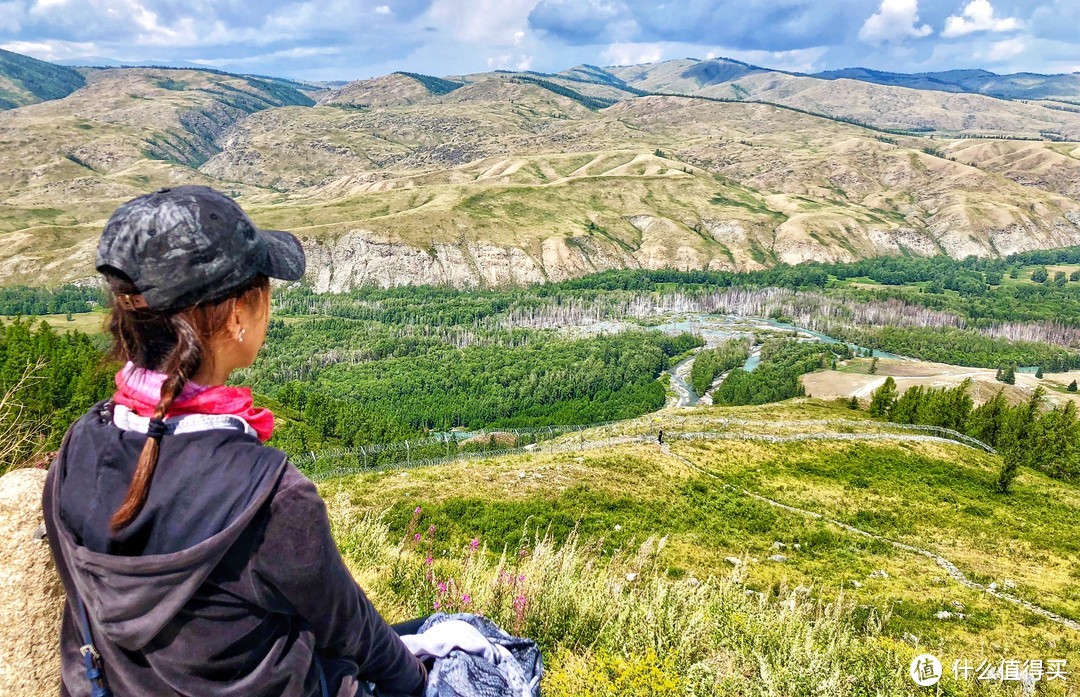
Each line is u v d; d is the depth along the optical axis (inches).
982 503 1865.2
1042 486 2137.1
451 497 1310.3
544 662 199.8
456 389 7372.1
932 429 2965.1
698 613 231.0
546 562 236.8
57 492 60.4
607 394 7268.7
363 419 4163.4
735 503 1642.5
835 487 1939.0
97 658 61.2
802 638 245.6
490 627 106.9
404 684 78.8
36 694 74.7
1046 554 1432.1
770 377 7081.7
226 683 58.1
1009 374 7106.3
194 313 55.7
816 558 1288.1
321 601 59.8
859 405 3725.4
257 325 63.1
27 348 1672.0
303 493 57.7
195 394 57.6
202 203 56.0
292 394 4724.4
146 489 53.3
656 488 1673.2
